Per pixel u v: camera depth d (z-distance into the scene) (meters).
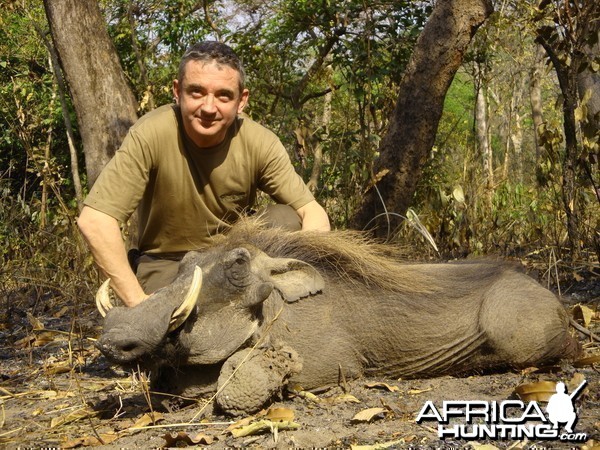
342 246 2.01
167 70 5.48
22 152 6.00
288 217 2.10
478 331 2.00
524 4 3.61
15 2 4.88
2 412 1.96
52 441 1.71
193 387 1.81
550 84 9.49
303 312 1.93
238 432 1.61
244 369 1.73
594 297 2.87
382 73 4.18
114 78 3.88
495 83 7.56
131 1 4.87
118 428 1.74
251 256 1.86
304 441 1.57
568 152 3.30
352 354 1.97
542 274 3.14
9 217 4.18
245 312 1.78
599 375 1.96
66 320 3.12
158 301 1.68
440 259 3.46
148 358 1.72
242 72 2.00
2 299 3.55
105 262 1.93
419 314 2.00
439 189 3.92
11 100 5.95
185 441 1.60
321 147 4.24
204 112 1.94
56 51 3.86
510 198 4.26
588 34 3.19
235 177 2.08
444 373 2.03
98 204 1.94
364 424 1.68
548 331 1.99
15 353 2.66
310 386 1.93
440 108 3.45
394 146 3.48
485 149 5.85
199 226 2.10
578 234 3.30
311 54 5.00
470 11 3.34
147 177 2.01
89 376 2.30
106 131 3.83
